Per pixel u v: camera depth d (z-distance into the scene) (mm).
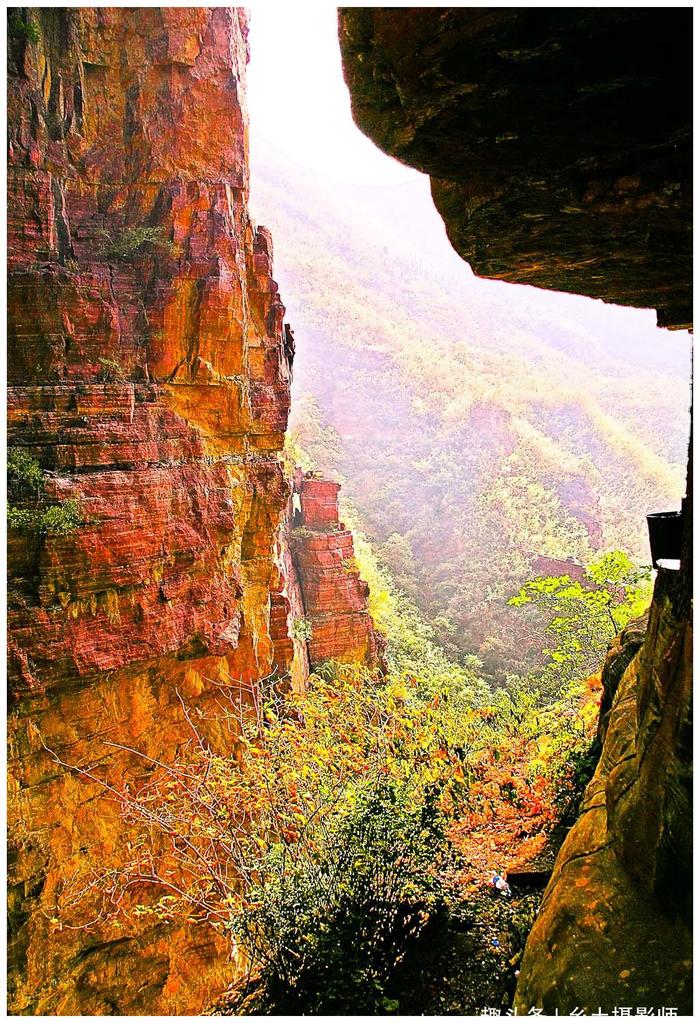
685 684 3605
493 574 54219
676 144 3367
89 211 11203
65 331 9438
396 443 81812
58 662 8328
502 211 4297
